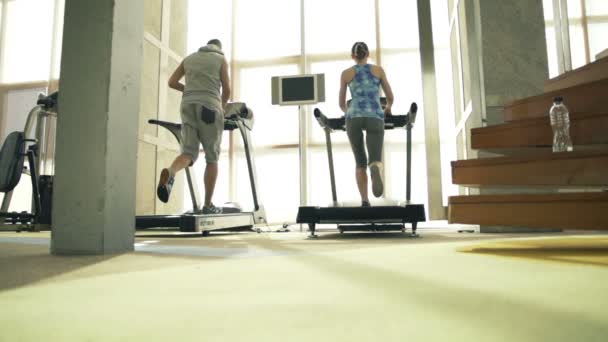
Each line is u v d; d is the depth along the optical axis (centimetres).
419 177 555
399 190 558
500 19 347
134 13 183
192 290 84
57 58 602
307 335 51
